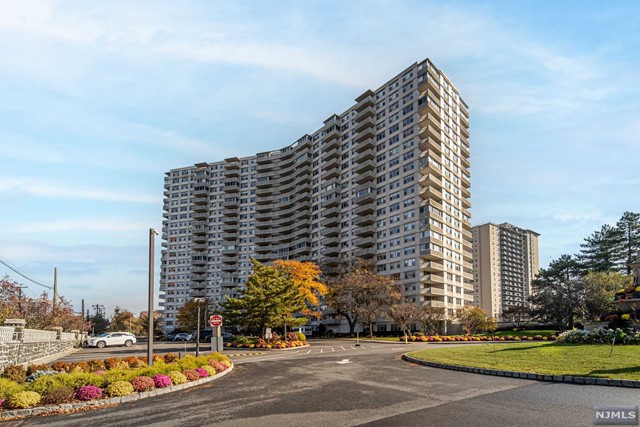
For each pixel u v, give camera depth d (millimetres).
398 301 61625
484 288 140625
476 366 17297
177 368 16234
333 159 100500
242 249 127438
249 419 9977
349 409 10656
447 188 83188
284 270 54594
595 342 23156
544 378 14281
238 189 131125
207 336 52281
